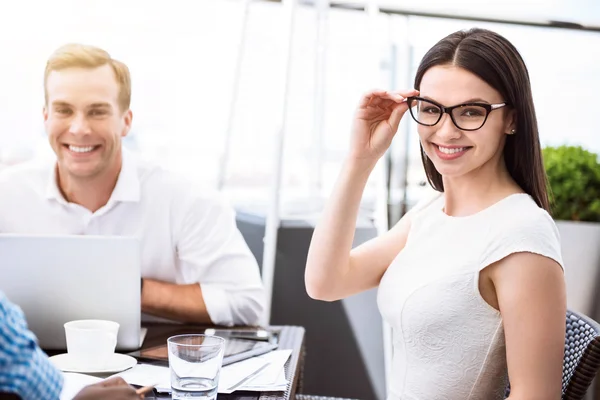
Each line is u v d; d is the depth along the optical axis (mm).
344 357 2924
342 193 1486
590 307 3027
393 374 1419
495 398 1304
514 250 1216
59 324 1513
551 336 1187
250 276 2006
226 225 2080
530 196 1331
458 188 1375
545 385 1176
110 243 1490
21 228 2055
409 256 1387
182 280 2125
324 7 3125
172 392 1163
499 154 1341
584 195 3117
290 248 2984
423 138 1343
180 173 2145
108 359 1396
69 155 1971
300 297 2951
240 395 1258
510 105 1288
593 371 1263
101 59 1967
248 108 3129
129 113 2088
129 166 2061
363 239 2975
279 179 2918
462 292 1274
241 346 1572
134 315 1518
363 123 1461
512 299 1209
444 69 1304
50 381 885
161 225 2072
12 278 1488
